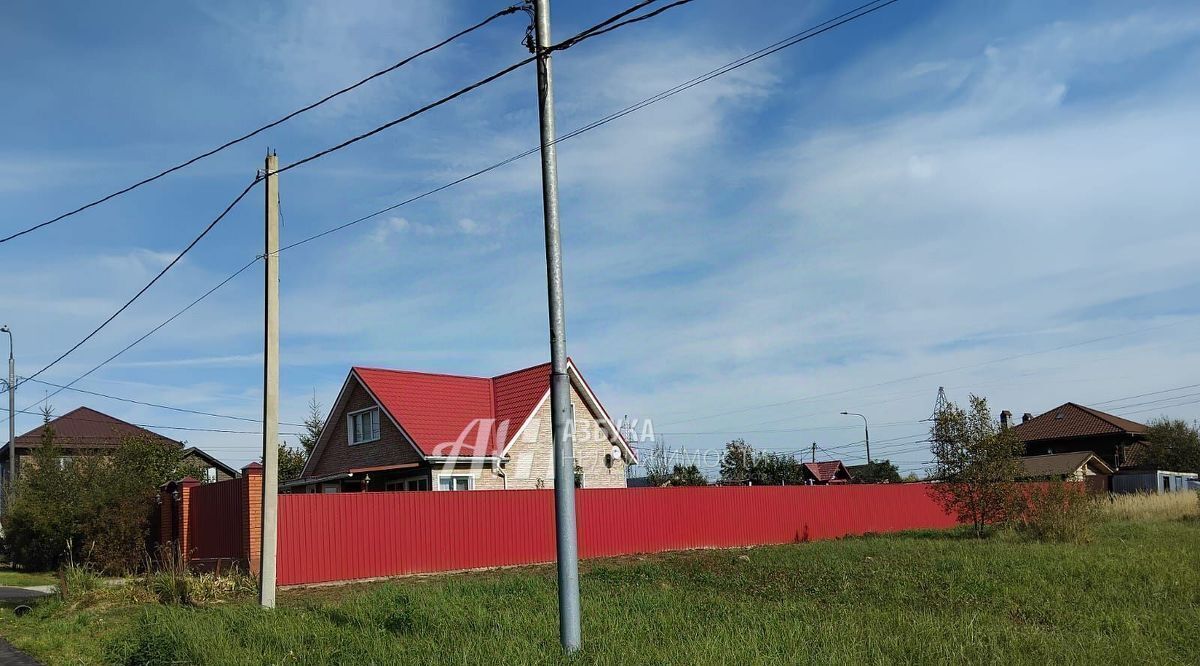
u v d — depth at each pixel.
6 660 10.41
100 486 21.91
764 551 22.56
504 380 32.69
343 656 9.42
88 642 11.53
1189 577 14.20
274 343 14.60
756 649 8.84
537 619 11.06
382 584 18.52
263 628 10.97
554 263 9.69
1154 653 8.85
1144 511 34.22
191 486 21.00
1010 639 9.36
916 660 8.64
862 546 22.58
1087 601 12.12
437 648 9.49
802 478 52.44
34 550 24.55
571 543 9.28
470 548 21.44
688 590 14.44
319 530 18.88
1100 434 60.62
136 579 18.30
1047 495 23.83
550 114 9.93
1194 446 58.69
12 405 34.09
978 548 20.33
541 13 10.01
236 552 18.80
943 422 27.06
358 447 31.12
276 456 14.29
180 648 9.98
